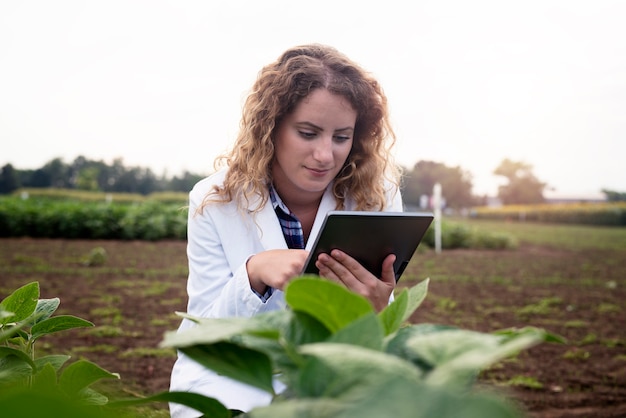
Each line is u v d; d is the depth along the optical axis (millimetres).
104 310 7254
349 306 632
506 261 14664
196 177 49000
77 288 8758
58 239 16641
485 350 502
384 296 1679
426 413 364
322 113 1983
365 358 486
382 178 2414
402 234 1775
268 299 1869
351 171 2293
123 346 5688
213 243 2199
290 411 461
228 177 2172
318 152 2020
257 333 617
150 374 4805
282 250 1799
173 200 38469
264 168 2113
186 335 608
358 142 2295
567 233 27609
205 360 671
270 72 2051
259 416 464
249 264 1802
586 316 8000
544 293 9781
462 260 14633
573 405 4449
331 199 2285
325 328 671
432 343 535
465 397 371
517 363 5602
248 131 2123
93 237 17234
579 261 15000
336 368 479
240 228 2184
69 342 5695
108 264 11680
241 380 657
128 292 8625
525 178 53719
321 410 458
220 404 715
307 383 520
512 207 46688
